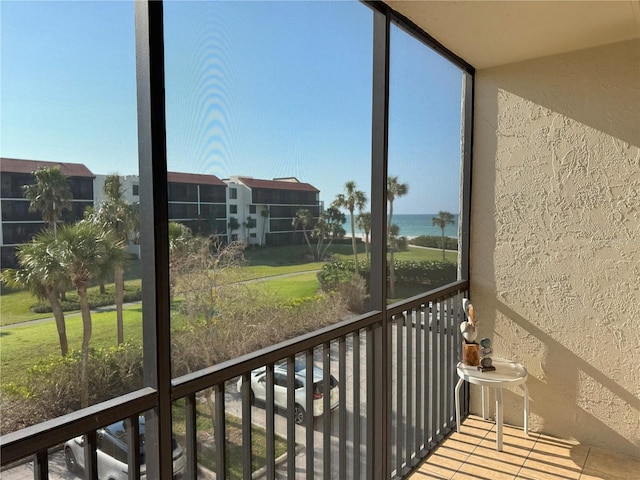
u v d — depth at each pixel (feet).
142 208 3.75
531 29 7.79
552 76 9.09
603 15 7.23
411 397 8.34
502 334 9.88
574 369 9.14
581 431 9.12
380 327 7.20
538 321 9.47
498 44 8.48
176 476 4.34
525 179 9.48
